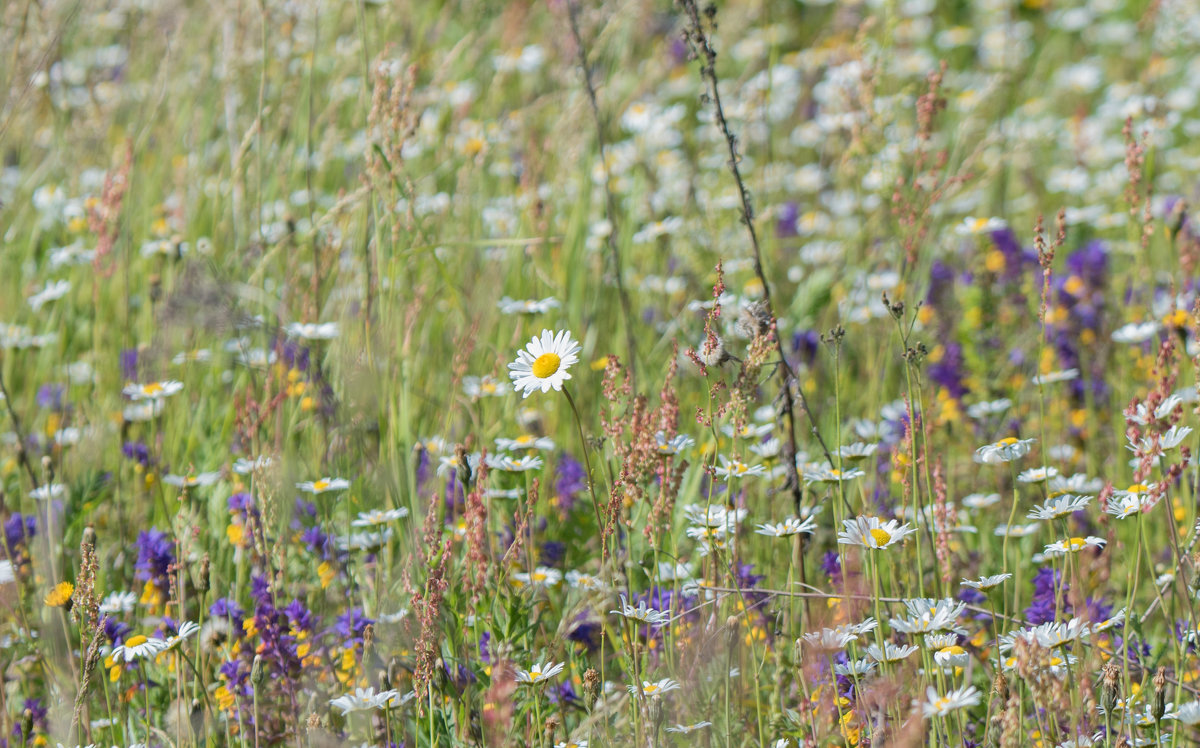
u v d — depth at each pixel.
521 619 3.82
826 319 6.89
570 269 7.07
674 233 7.29
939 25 13.03
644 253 7.80
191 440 5.87
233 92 7.78
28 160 8.57
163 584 4.55
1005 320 6.86
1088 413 5.86
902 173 6.91
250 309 6.05
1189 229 6.23
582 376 6.20
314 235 6.16
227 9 7.70
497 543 4.64
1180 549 3.96
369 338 5.03
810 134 9.61
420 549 4.25
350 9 7.41
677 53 8.93
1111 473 5.47
